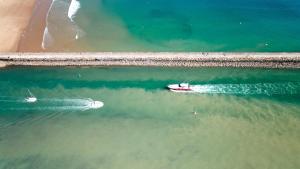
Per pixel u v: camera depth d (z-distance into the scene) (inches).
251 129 2015.3
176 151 1891.0
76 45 2763.3
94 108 2182.6
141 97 2273.6
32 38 2815.0
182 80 2422.5
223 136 1974.7
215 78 2440.9
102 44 2785.4
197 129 2023.9
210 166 1803.6
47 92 2327.8
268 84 2378.2
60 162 1838.1
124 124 2064.5
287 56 2524.6
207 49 2716.5
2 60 2591.0
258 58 2534.5
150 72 2508.6
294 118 2087.8
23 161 1850.4
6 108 2187.5
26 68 2571.4
